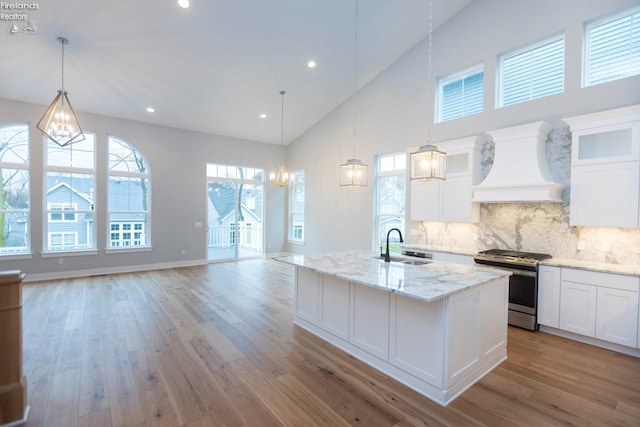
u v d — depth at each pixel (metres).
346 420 2.05
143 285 5.49
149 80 5.35
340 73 5.86
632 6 3.45
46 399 2.25
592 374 2.64
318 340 3.28
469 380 2.46
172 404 2.21
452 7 4.80
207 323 3.74
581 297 3.27
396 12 4.67
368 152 6.33
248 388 2.41
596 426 2.00
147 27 4.22
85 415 2.08
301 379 2.54
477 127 4.67
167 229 7.01
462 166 4.78
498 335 2.81
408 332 2.46
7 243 5.54
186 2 3.94
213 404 2.21
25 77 4.89
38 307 4.27
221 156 7.76
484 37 4.61
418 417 2.08
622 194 3.25
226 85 5.75
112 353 2.97
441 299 2.22
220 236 7.90
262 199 8.53
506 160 4.05
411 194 5.33
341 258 3.61
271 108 6.76
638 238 3.36
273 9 4.25
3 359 1.99
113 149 6.46
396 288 2.24
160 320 3.82
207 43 4.66
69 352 2.98
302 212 8.35
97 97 5.63
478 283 2.43
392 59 5.75
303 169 8.12
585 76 3.78
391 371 2.59
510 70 4.47
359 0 4.32
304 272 3.59
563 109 3.84
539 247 4.08
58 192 5.92
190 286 5.45
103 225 6.29
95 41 4.32
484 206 4.64
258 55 5.06
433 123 5.24
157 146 6.86
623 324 3.00
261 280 5.93
